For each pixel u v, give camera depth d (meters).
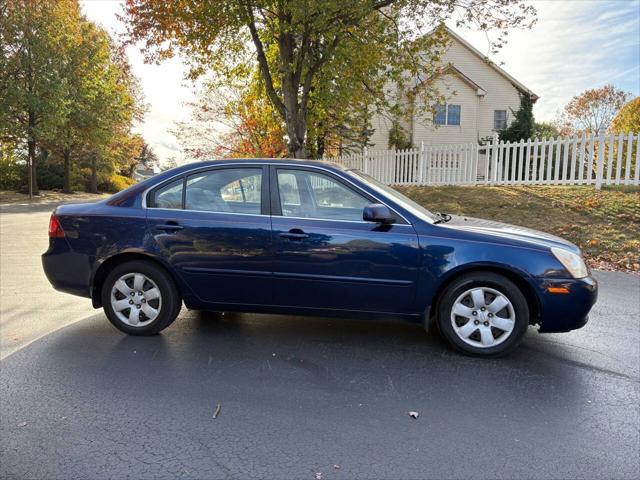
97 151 35.56
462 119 27.98
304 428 2.93
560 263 3.90
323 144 22.06
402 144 26.39
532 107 28.31
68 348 4.21
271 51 15.59
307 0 10.17
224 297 4.34
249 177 4.36
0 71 24.64
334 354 4.12
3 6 24.31
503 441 2.80
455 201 12.50
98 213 4.46
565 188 11.97
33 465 2.53
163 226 4.32
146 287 4.45
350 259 4.06
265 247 4.18
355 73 13.09
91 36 29.11
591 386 3.54
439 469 2.52
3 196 29.17
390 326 4.88
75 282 4.49
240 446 2.73
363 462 2.58
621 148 11.01
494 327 4.01
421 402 3.27
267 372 3.74
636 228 9.15
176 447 2.71
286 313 4.31
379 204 4.00
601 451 2.70
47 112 25.86
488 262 3.91
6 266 7.94
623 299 6.02
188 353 4.11
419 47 13.41
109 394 3.35
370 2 10.77
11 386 3.46
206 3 11.59
